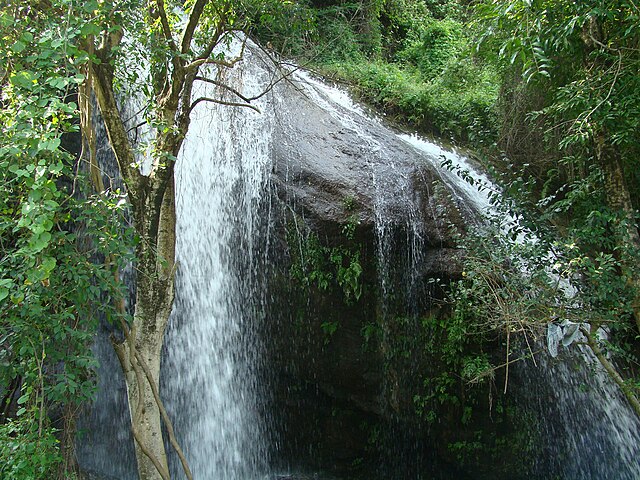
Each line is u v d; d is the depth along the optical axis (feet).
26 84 12.76
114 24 16.67
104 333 26.84
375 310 26.27
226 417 27.94
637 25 19.70
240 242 27.66
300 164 27.50
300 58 32.04
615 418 26.07
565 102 22.50
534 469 26.32
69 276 14.20
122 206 15.02
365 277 26.00
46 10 14.92
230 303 27.71
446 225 25.84
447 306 25.21
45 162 12.25
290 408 28.66
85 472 23.54
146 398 17.02
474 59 41.78
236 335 27.63
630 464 25.75
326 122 30.89
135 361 16.96
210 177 28.99
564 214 28.63
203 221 28.55
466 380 24.97
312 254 26.03
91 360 14.85
